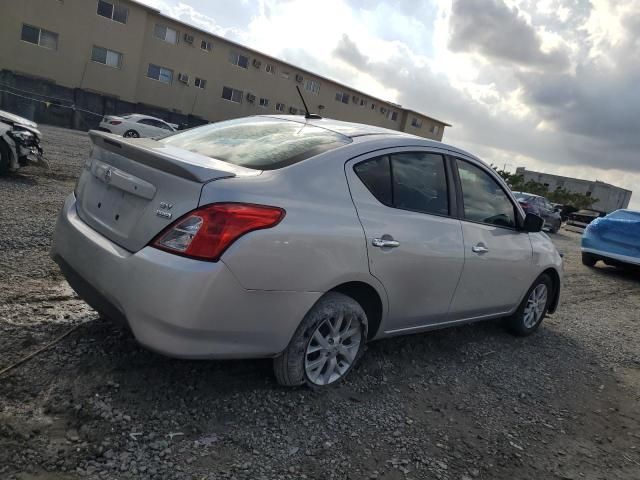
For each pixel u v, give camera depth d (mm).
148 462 2416
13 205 6867
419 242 3582
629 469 3145
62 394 2797
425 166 3836
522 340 5293
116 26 32344
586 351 5309
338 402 3273
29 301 3922
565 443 3340
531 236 5059
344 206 3156
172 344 2594
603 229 11273
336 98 46625
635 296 9078
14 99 28125
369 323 3568
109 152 3182
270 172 2965
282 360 3055
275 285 2783
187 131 3975
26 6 29297
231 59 39000
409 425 3199
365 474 2643
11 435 2422
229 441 2688
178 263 2547
